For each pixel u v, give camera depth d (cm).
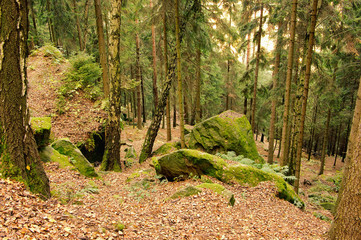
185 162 797
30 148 414
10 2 359
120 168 1023
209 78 2370
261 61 1684
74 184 617
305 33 1177
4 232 269
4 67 366
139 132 2080
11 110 379
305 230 529
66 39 1886
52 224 336
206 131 1133
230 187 721
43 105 1155
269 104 1778
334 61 1419
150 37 2167
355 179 317
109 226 405
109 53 932
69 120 1143
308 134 2295
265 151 2362
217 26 1267
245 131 1109
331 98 1200
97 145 1173
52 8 1742
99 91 1369
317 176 1725
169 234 430
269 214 598
